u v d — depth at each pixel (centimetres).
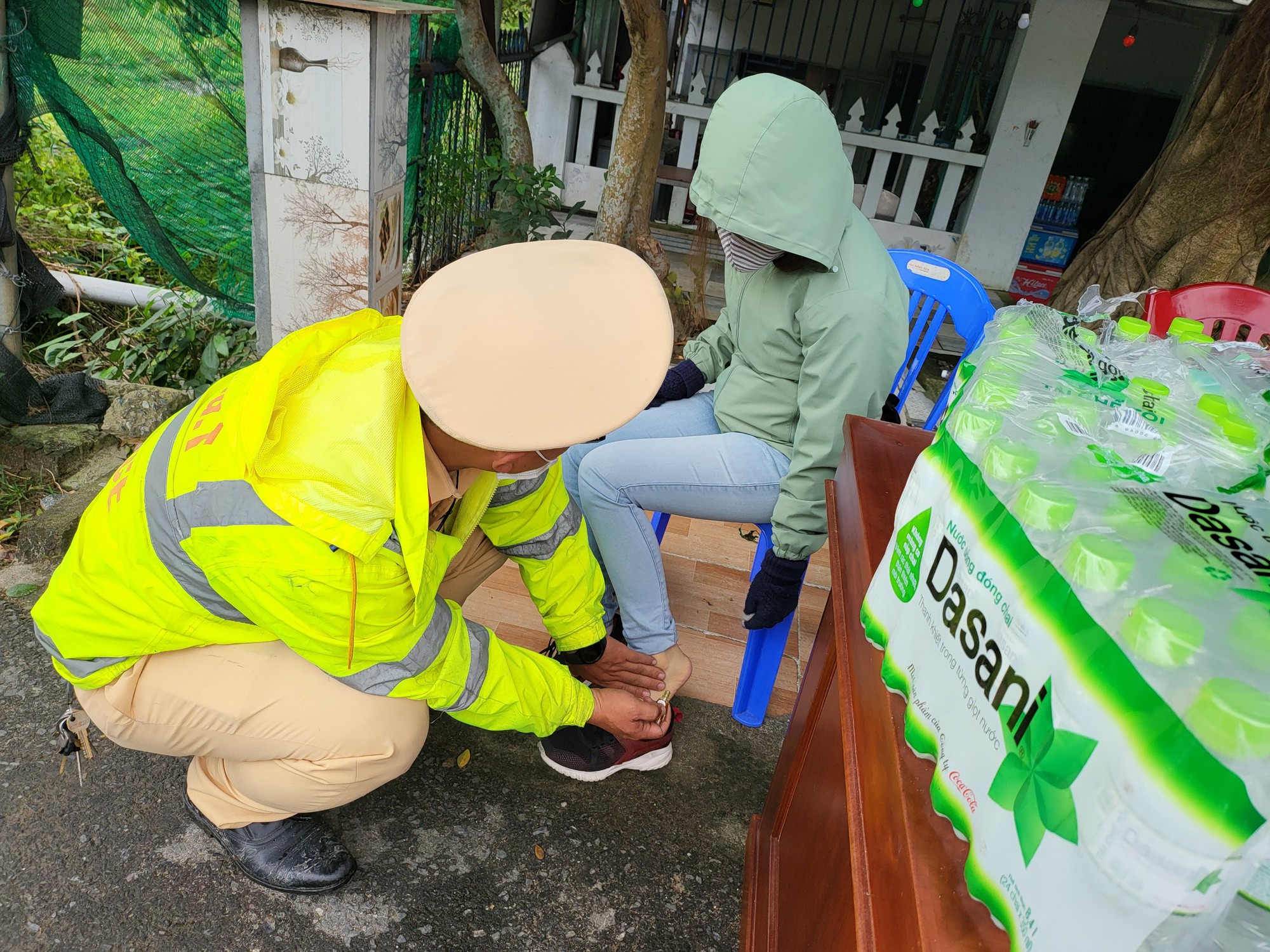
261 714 138
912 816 82
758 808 190
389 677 133
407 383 115
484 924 158
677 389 216
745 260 173
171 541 121
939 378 438
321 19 241
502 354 100
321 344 128
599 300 102
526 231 438
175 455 124
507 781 187
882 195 554
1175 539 71
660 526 224
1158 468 86
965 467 87
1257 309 203
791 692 225
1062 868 62
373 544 112
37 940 146
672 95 554
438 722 199
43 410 270
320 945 152
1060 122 511
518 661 152
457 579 171
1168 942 56
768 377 190
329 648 126
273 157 262
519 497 156
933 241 553
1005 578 75
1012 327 119
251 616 123
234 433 117
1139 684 58
